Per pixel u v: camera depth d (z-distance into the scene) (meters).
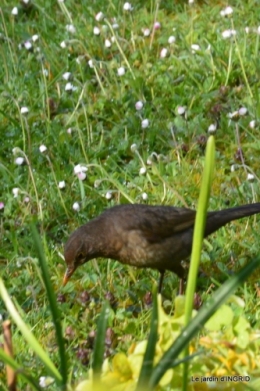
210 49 14.62
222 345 6.26
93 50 15.25
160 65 14.55
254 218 11.13
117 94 13.84
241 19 15.80
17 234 11.26
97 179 11.99
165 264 9.98
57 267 10.44
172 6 16.81
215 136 12.91
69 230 11.33
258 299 9.48
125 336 8.84
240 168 12.23
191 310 5.48
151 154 12.30
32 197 11.88
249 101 13.34
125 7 15.57
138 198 11.62
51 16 16.52
